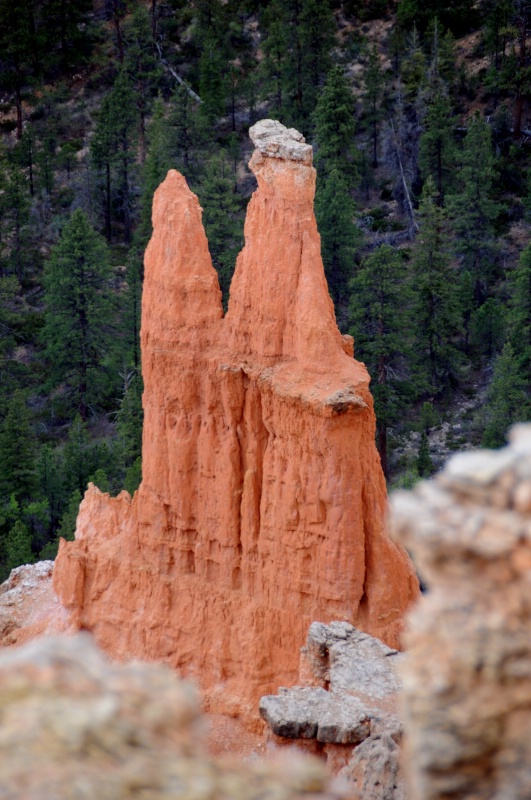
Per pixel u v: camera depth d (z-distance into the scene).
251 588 103.94
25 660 22.81
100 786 20.89
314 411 95.69
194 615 106.88
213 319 105.44
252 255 103.25
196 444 106.31
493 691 25.34
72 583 115.31
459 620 25.72
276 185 101.62
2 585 132.75
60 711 21.83
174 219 105.94
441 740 25.47
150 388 108.12
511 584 25.42
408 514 26.22
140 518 111.00
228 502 104.06
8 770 20.89
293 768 22.39
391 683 86.31
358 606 98.88
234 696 102.50
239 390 102.38
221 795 21.41
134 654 110.25
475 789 25.28
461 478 26.27
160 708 22.45
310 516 98.25
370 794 69.94
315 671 92.25
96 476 197.38
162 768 21.53
